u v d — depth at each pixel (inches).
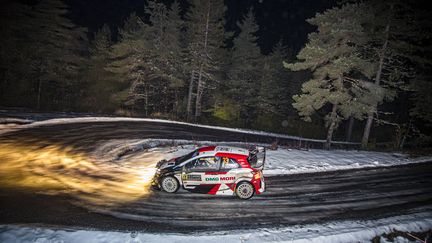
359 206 388.5
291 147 822.5
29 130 829.8
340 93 805.9
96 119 1114.1
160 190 414.3
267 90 1672.0
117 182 447.2
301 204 388.5
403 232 313.9
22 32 1425.9
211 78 1473.9
